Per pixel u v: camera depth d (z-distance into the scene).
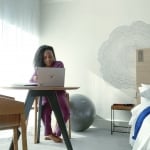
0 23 4.01
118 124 4.66
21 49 4.54
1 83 4.02
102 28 4.86
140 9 4.62
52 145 3.47
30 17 4.87
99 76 4.87
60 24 5.19
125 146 3.46
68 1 5.13
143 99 3.55
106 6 4.84
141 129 2.64
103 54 4.85
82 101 4.34
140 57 4.21
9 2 4.23
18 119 1.83
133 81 4.63
